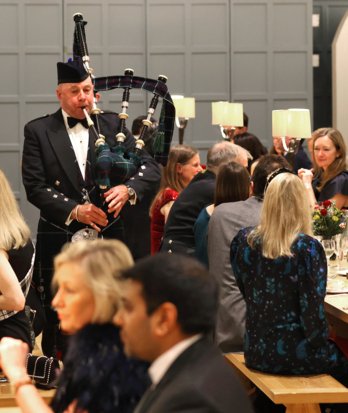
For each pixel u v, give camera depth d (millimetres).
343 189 6785
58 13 10344
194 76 10609
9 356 2732
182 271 2158
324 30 11531
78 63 4797
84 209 4695
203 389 2018
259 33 10641
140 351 2166
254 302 4379
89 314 2668
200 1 10531
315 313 4230
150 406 2078
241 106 8164
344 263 5727
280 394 4129
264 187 4953
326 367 4375
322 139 6801
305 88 10734
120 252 2703
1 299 4156
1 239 4207
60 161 4824
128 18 10469
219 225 4941
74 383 2627
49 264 4887
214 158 5688
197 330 2145
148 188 4844
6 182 4312
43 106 10414
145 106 10633
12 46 10328
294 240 4250
